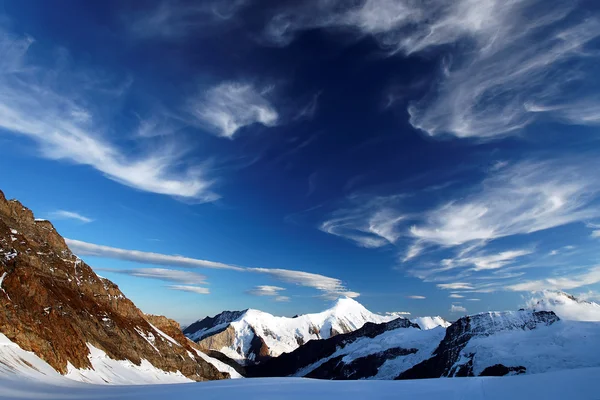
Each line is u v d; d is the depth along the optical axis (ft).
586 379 147.23
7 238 469.16
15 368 229.86
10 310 289.12
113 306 617.21
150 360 546.26
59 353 309.42
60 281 517.96
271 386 192.03
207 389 187.83
